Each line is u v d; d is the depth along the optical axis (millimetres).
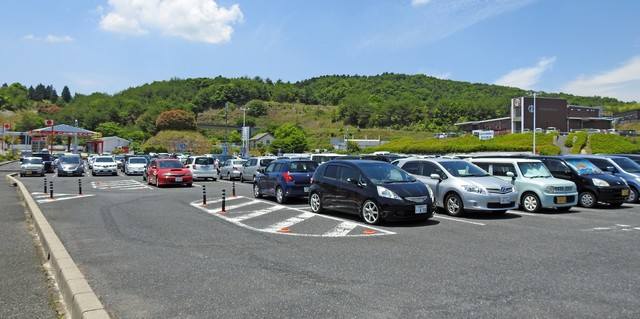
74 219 11719
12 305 5215
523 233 9586
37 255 7711
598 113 89062
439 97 150250
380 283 5891
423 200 10641
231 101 159375
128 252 7832
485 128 97000
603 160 16734
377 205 10562
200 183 26562
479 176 12625
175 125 114375
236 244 8492
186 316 4742
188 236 9312
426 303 5094
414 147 68875
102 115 132375
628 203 15547
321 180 12656
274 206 14609
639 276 6215
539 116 82438
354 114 133625
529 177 13430
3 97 146625
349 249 8016
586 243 8516
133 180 28734
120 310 4961
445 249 7980
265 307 4992
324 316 4691
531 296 5340
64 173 33469
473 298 5270
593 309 4891
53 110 149375
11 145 83375
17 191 19922
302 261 7125
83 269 6715
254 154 84938
